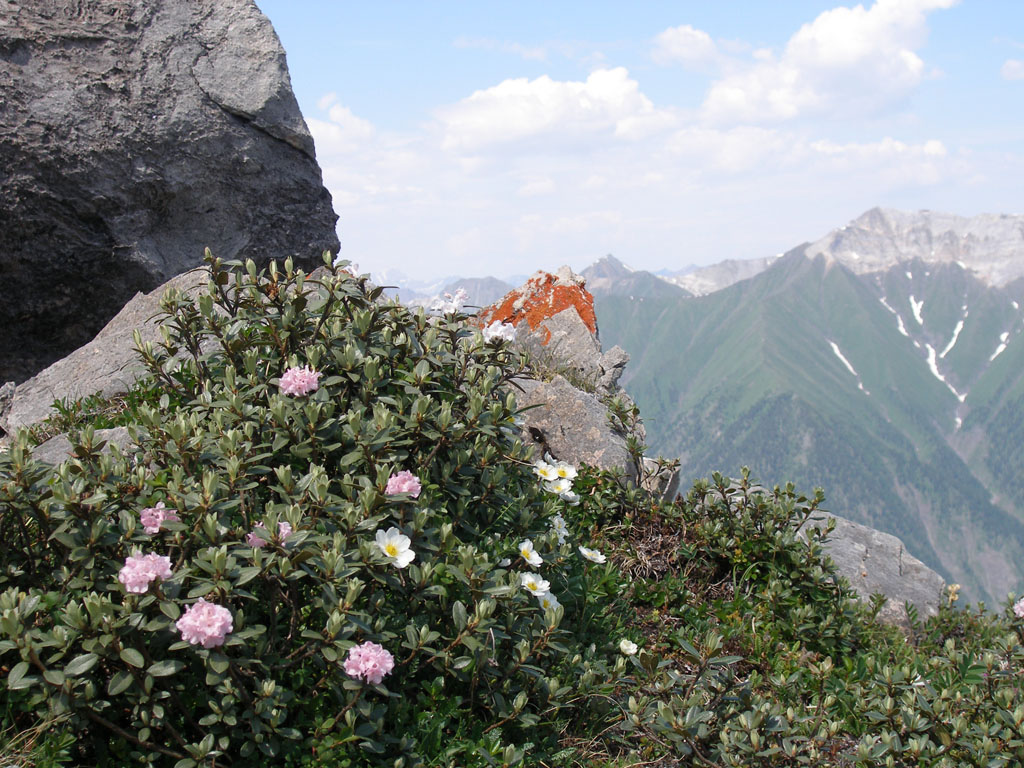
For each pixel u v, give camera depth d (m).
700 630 5.43
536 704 3.71
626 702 4.24
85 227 8.55
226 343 4.34
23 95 8.16
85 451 3.33
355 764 3.09
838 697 5.14
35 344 8.91
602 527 6.41
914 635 7.91
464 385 4.53
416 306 4.88
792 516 6.48
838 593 6.29
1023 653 5.40
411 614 3.54
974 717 4.86
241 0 9.80
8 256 8.20
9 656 2.93
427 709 3.40
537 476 4.68
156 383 5.53
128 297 9.08
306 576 3.32
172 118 8.96
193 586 3.08
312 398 3.96
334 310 4.67
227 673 2.92
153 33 9.07
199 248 9.43
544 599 3.78
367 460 3.79
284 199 9.94
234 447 3.43
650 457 7.59
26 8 8.43
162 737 3.01
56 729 2.83
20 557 3.23
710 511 6.68
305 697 3.17
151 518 3.16
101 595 2.99
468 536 4.11
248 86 9.50
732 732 3.95
